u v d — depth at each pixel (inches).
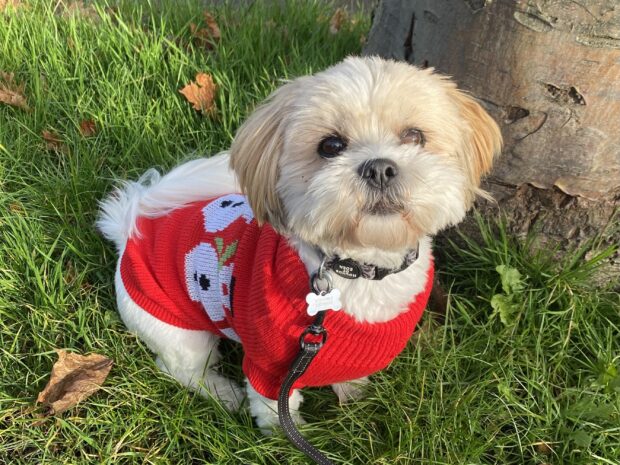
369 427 16.7
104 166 23.0
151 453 16.3
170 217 16.9
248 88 25.2
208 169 17.6
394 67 13.1
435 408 16.5
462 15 16.5
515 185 18.0
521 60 15.9
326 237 12.6
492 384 17.1
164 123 23.8
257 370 15.0
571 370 17.5
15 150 22.6
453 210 12.8
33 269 18.6
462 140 14.0
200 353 17.8
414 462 15.7
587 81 15.4
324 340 13.1
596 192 17.4
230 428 16.5
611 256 18.3
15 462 16.1
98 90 24.6
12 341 18.4
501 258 18.7
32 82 25.1
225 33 28.1
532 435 16.2
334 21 32.1
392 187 11.8
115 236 19.0
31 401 17.0
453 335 18.2
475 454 15.5
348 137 12.5
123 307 17.4
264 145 13.7
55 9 30.2
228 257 14.9
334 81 12.7
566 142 16.6
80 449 16.2
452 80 17.6
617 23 14.4
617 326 17.8
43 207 21.0
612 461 15.3
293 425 14.6
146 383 17.4
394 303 13.7
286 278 13.3
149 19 29.7
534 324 18.0
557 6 14.8
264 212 14.0
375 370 14.4
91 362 17.6
